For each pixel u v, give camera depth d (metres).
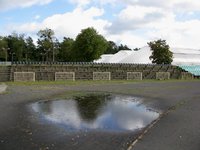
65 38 139.50
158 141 13.45
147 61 85.62
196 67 84.62
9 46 145.62
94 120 19.30
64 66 63.19
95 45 96.06
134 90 41.31
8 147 12.73
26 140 13.88
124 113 22.33
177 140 13.62
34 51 156.12
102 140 13.91
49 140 13.89
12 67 57.94
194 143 13.12
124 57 98.06
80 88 44.00
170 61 82.69
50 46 125.19
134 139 14.11
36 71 60.06
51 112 22.45
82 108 24.86
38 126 17.11
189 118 19.23
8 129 16.17
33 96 32.25
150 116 21.02
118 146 12.89
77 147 12.76
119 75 70.62
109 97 33.03
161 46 81.69
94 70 67.00
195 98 31.14
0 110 22.38
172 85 51.41
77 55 99.00
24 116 20.30
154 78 76.06
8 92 34.97
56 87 44.72
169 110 22.77
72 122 18.52
